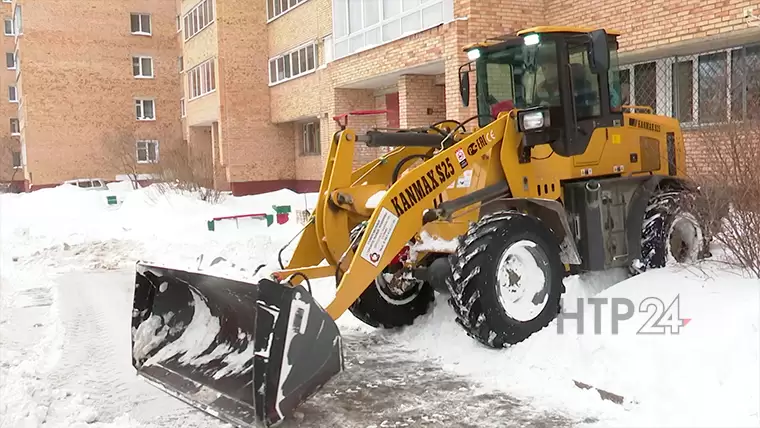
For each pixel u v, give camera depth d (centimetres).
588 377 453
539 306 528
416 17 1551
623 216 613
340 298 464
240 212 1628
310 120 2481
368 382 491
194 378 456
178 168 1873
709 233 628
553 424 405
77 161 3456
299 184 2608
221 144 2523
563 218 553
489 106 638
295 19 2289
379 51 1622
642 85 1229
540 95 589
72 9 3409
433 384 482
